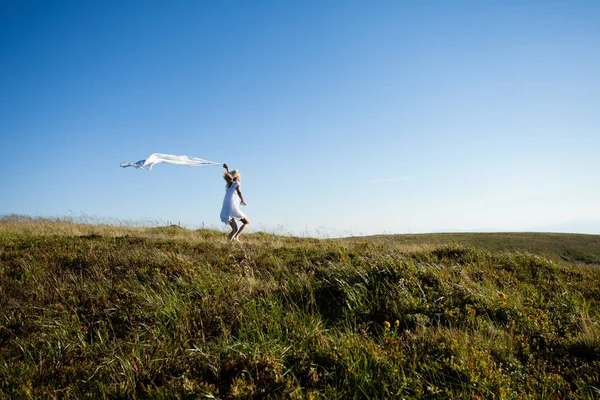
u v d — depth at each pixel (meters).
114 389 3.84
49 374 4.20
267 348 4.31
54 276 7.23
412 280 6.32
